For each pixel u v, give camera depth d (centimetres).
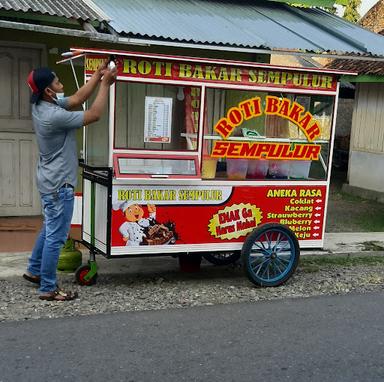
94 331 435
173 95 522
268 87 539
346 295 552
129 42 630
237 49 680
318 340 434
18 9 596
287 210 566
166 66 502
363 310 507
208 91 539
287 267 570
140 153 507
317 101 565
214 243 542
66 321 452
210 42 663
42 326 441
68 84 748
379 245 747
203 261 661
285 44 720
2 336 419
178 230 527
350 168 1220
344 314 495
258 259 559
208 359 394
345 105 1712
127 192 504
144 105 514
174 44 647
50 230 482
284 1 891
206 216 535
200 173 526
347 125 1719
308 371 381
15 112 751
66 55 511
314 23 866
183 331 443
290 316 486
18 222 743
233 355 402
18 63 741
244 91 539
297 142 562
